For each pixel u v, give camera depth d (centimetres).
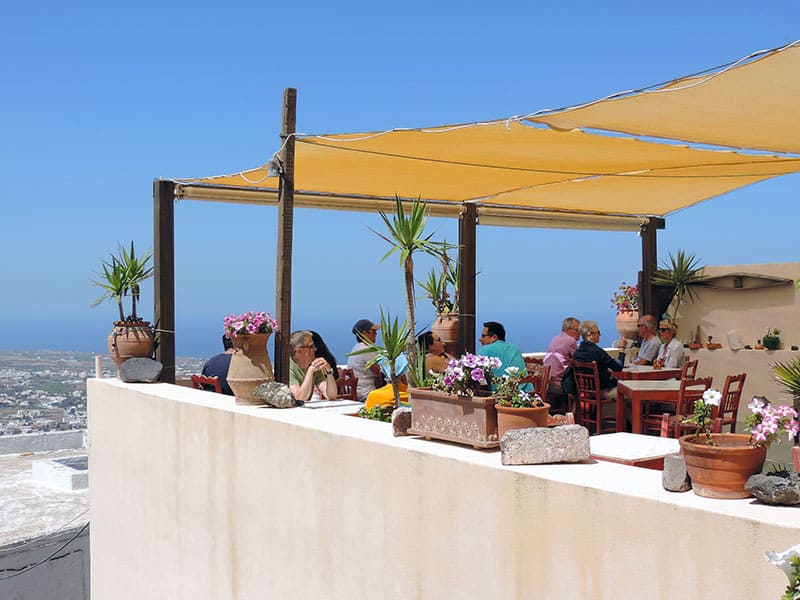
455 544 386
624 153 671
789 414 296
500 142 619
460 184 841
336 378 659
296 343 650
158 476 613
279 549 499
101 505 692
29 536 1289
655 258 1072
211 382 668
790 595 248
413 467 408
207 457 561
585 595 330
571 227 1035
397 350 500
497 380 406
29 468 1784
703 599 290
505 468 363
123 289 695
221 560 547
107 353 715
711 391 312
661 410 740
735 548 281
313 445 471
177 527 591
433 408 423
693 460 306
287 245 602
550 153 671
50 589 1302
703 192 900
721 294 988
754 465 299
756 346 950
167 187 713
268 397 544
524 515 354
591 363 747
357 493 443
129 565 651
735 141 611
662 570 303
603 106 488
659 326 973
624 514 315
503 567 364
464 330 962
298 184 830
